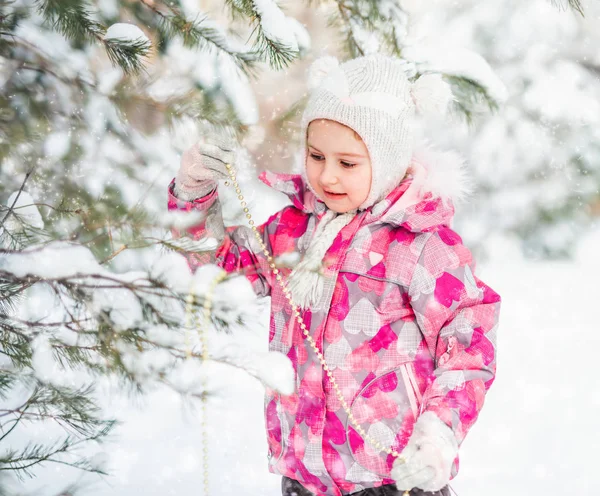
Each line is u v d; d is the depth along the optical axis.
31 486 2.38
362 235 2.05
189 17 2.60
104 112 2.68
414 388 1.98
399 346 1.99
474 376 1.89
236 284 1.81
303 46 2.72
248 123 2.49
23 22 2.44
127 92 2.52
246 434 3.22
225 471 2.88
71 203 2.22
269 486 2.80
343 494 1.99
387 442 1.92
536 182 6.19
